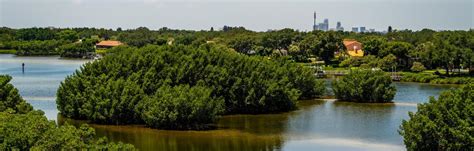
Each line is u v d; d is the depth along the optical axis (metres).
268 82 86.81
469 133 49.53
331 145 60.69
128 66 80.75
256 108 86.19
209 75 83.69
